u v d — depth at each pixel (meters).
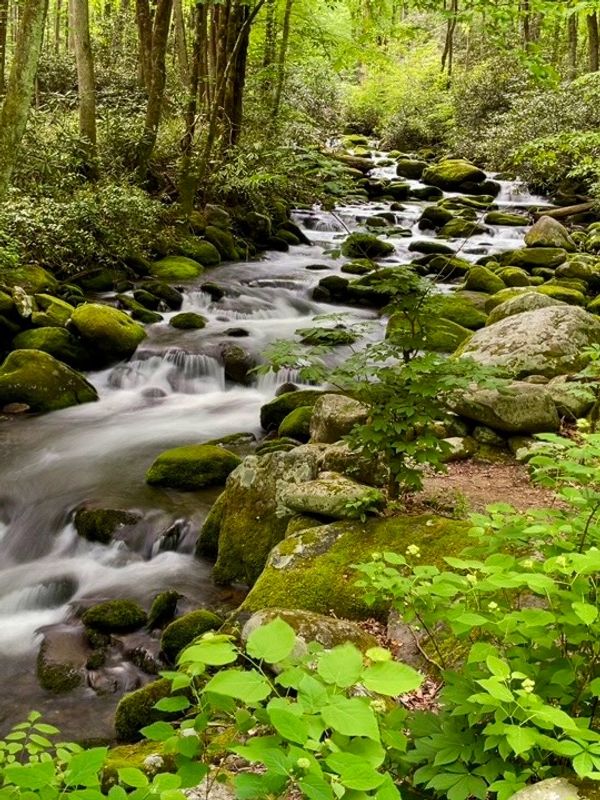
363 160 22.05
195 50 14.69
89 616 4.63
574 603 1.78
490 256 13.26
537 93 20.11
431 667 3.23
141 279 12.04
